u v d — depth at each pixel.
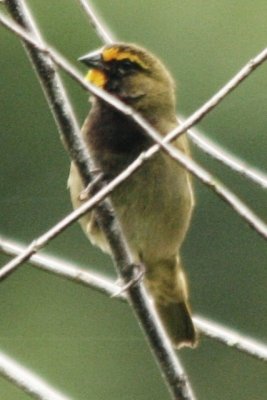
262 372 16.88
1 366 8.06
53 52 7.64
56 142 17.27
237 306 16.72
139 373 17.70
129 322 18.02
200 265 16.77
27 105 17.52
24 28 8.24
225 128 17.69
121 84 9.82
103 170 9.44
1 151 17.36
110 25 17.80
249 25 17.75
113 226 8.33
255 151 17.61
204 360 16.97
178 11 17.75
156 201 9.56
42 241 7.39
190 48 17.69
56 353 18.03
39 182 17.17
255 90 17.66
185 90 17.61
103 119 9.46
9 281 18.56
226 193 7.55
